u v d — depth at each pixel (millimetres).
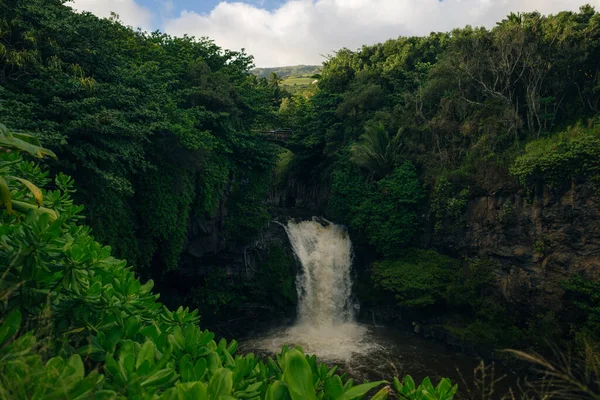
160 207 16109
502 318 18297
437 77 24594
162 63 21188
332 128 31031
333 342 19141
